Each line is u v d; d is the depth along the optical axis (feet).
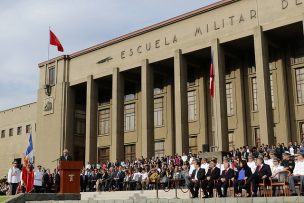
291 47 107.24
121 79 133.08
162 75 132.05
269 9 100.83
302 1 95.66
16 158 180.55
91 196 93.09
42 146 152.15
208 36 111.24
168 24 121.19
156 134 133.39
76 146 150.71
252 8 103.76
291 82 106.01
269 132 95.61
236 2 107.04
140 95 141.38
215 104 105.29
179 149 110.32
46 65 157.99
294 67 105.81
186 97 115.03
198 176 60.59
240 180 56.59
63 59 151.33
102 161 149.89
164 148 131.03
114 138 127.85
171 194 78.33
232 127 114.52
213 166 60.39
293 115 104.32
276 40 106.52
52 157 147.02
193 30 114.83
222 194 59.16
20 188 81.97
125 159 142.61
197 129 122.93
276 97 107.34
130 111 144.05
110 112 150.10
